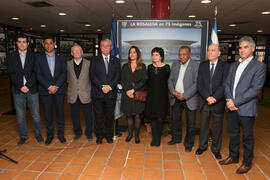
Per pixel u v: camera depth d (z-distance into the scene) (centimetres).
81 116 501
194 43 374
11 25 931
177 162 278
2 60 899
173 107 322
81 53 324
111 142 338
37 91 323
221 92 264
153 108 306
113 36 372
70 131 393
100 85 307
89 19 793
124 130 395
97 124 329
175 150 314
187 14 684
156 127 327
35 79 315
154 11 430
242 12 638
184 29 371
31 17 750
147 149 317
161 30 373
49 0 521
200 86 278
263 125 450
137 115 332
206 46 373
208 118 287
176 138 335
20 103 318
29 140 347
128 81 318
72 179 238
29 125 427
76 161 278
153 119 323
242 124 245
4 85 807
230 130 264
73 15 715
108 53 314
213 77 269
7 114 516
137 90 315
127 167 264
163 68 304
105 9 620
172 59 379
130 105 320
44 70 308
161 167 265
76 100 333
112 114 330
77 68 326
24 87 304
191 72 294
